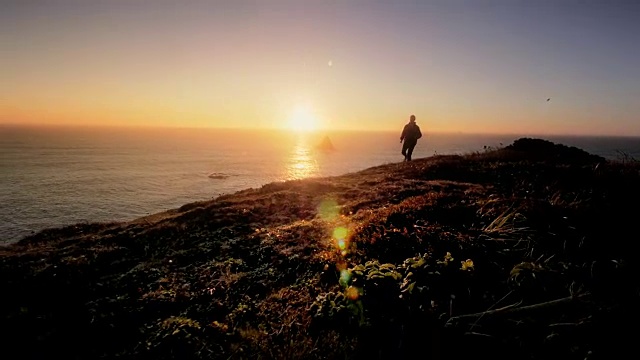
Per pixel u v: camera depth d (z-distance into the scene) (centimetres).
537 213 818
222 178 10019
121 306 734
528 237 713
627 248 651
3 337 645
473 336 489
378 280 621
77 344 612
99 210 5762
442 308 555
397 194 1402
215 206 1747
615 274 577
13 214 5388
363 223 992
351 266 755
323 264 810
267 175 10800
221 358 525
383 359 477
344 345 505
